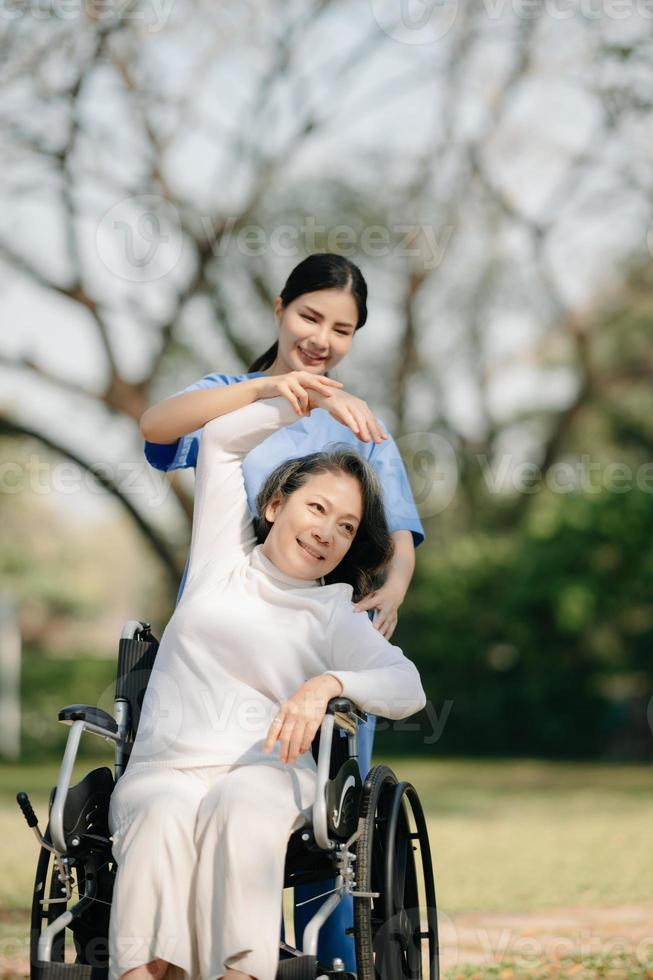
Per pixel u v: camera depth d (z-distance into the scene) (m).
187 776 2.91
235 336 14.30
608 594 15.48
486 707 16.75
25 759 18.20
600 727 16.34
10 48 10.75
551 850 7.22
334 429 3.63
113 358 14.20
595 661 15.91
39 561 29.20
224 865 2.67
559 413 17.16
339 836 2.80
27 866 6.45
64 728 18.73
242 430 3.21
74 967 2.70
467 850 7.27
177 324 14.07
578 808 9.62
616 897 5.58
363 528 3.27
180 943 2.66
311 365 3.68
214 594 3.14
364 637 3.10
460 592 16.75
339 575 3.36
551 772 13.72
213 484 3.25
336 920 3.37
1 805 9.67
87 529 32.47
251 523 3.27
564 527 15.77
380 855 3.07
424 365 15.16
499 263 14.65
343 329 3.67
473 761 15.65
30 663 18.97
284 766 2.88
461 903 5.48
